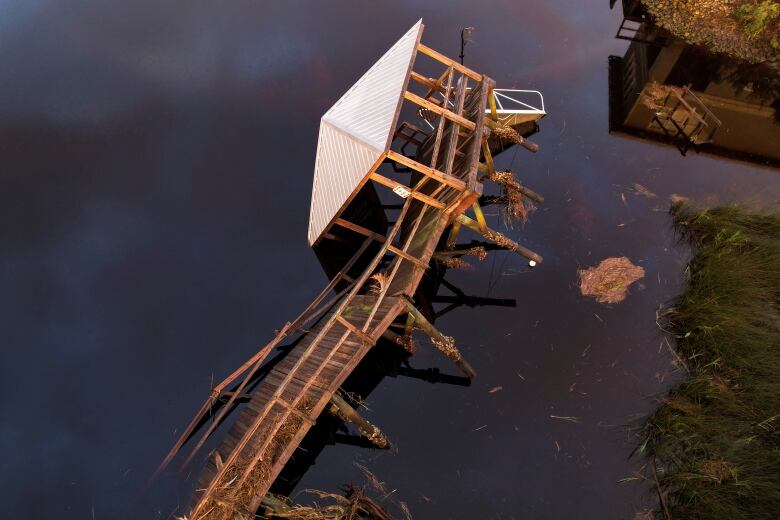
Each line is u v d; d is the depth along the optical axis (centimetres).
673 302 960
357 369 966
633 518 744
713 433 744
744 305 870
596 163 1257
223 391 981
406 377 956
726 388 782
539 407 895
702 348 850
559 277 1059
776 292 885
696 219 1045
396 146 1362
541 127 1355
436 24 1623
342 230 1201
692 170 1209
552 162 1271
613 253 1074
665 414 798
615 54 1531
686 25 1499
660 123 1317
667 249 1054
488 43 1565
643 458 789
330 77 1491
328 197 1060
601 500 780
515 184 1188
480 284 1075
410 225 1091
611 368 912
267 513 759
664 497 734
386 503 809
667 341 910
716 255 946
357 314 939
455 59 1516
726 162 1220
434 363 974
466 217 1047
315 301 1025
